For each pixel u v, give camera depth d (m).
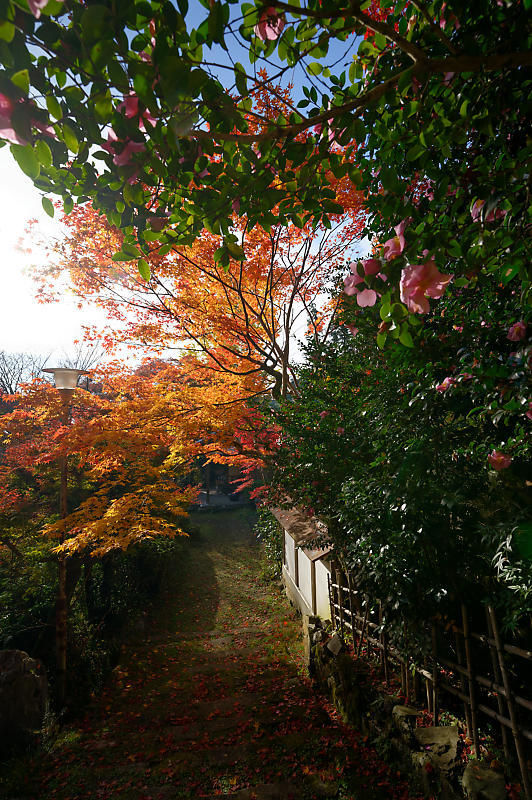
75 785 4.75
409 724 3.75
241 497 27.20
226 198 1.63
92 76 1.14
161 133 1.21
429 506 2.89
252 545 17.69
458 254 1.39
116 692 7.11
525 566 2.34
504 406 2.04
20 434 6.80
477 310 2.44
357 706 4.69
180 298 7.40
